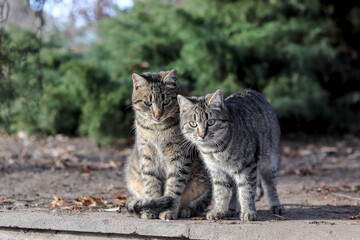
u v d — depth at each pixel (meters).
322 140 15.31
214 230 5.12
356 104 17.42
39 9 9.47
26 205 6.79
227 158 5.92
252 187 6.01
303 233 4.89
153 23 15.36
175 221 5.68
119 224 5.43
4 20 9.05
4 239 5.77
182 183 6.29
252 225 5.13
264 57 15.19
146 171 6.44
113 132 13.88
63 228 5.59
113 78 14.06
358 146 14.32
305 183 9.24
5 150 12.55
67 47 16.42
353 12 17.38
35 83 10.85
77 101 14.38
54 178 9.39
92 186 8.66
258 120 6.55
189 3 16.30
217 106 5.96
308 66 15.51
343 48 17.47
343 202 7.28
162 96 6.38
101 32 15.70
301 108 14.59
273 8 16.19
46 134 15.10
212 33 14.54
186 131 6.14
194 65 14.50
